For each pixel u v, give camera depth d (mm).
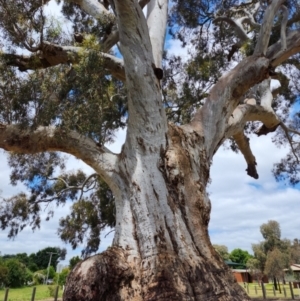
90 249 16078
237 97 7000
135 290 4461
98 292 4277
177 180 5199
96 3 8953
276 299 19859
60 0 9867
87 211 15539
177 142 5648
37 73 6438
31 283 47969
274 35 9266
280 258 36656
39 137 5871
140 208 5121
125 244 4969
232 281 4785
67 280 4508
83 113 6258
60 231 16312
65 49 7250
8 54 7117
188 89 10773
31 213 15008
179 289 4301
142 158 5445
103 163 5770
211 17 12328
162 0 8078
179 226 4926
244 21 11180
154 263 4582
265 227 41688
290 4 9516
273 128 9000
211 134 6324
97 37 8281
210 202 5547
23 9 6918
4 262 44344
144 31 5816
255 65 7141
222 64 11641
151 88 5676
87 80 6621
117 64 7266
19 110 6258
